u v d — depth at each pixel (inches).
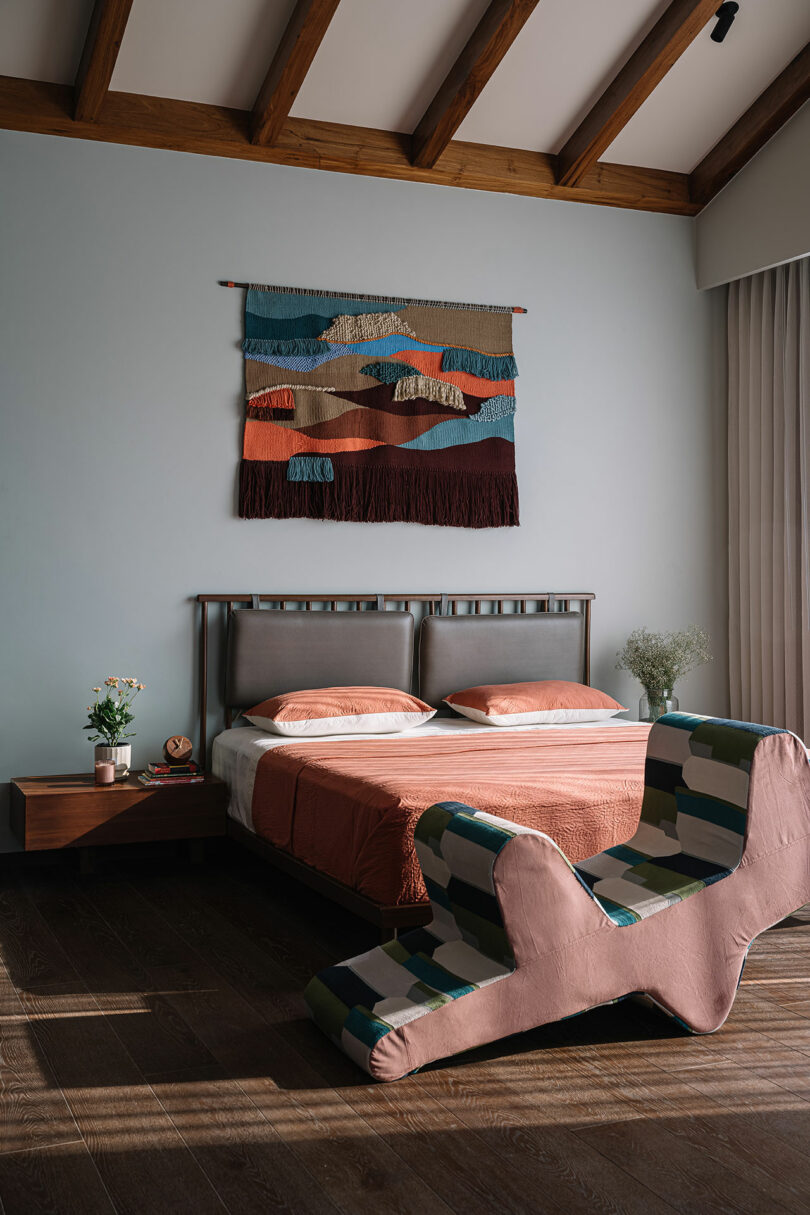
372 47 174.4
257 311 187.5
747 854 106.7
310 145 186.2
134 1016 106.9
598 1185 75.8
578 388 215.6
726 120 204.7
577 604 216.5
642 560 222.4
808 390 203.0
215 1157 79.7
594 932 98.1
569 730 177.3
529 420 210.8
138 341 179.5
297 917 142.0
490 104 191.2
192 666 183.2
